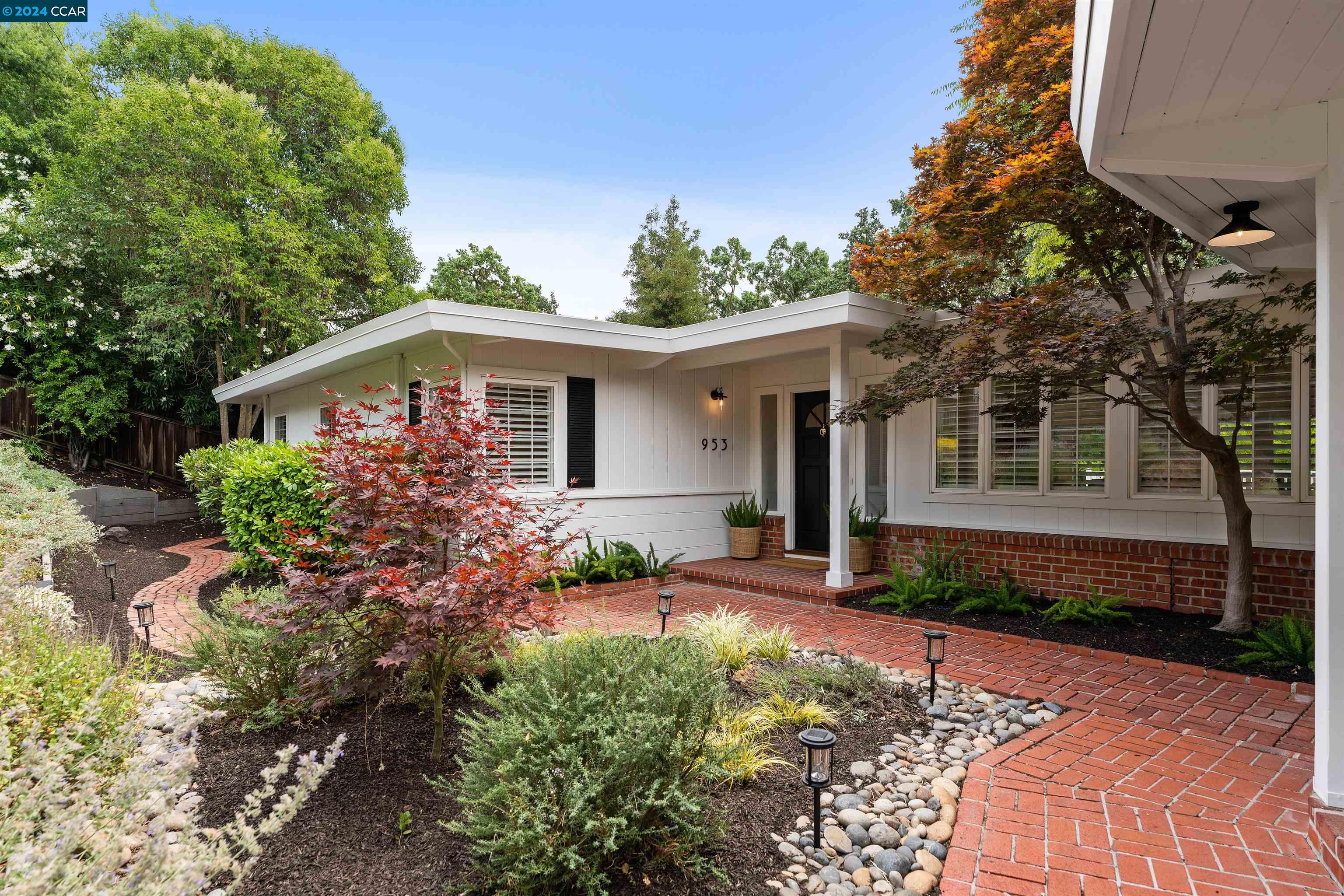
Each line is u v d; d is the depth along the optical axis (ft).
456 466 10.94
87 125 41.57
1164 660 15.87
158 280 40.81
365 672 10.71
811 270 73.36
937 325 22.30
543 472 25.96
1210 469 20.53
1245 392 17.90
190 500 41.24
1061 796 9.78
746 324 24.12
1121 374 17.33
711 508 31.40
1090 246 18.75
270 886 7.13
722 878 7.47
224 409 45.88
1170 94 8.54
